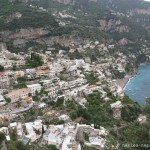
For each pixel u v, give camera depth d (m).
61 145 166.50
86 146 169.25
